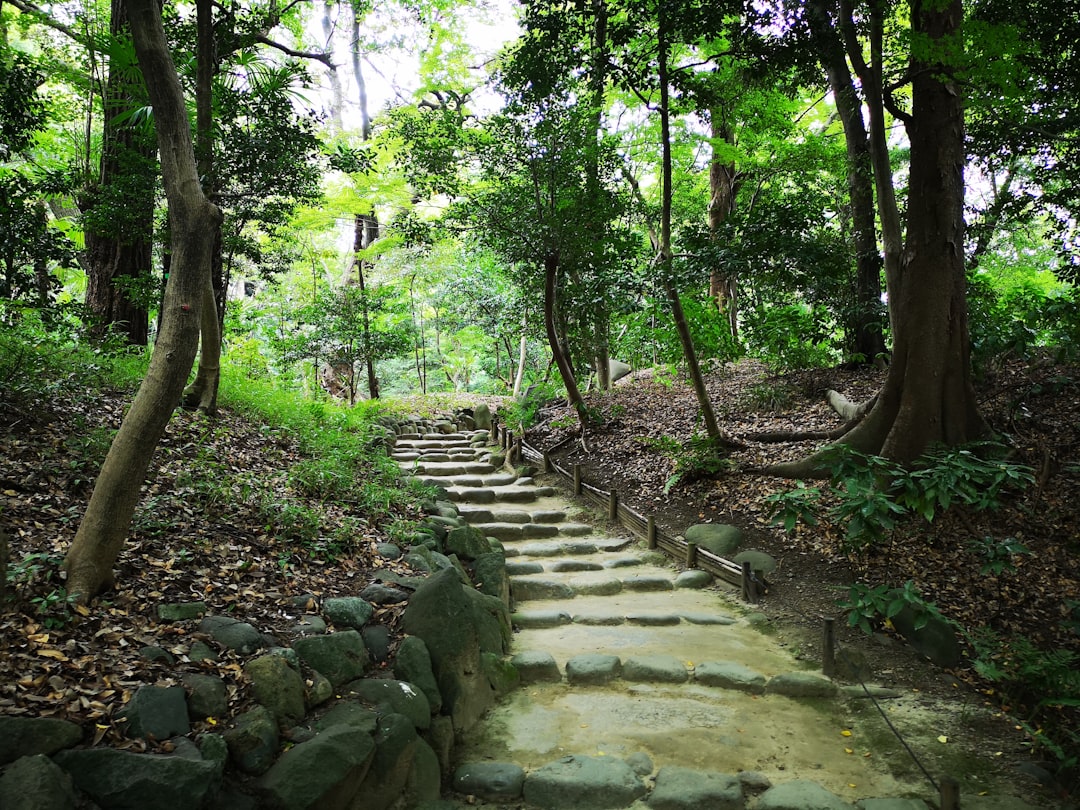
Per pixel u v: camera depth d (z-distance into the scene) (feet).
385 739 10.43
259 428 25.18
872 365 34.53
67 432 16.97
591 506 26.99
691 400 35.70
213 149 22.66
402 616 13.94
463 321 56.90
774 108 35.88
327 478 20.88
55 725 8.13
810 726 13.42
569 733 12.95
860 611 15.90
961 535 19.97
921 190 22.68
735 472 25.84
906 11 29.55
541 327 37.45
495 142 28.09
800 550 21.06
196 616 11.69
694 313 35.76
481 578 18.19
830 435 26.55
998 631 16.52
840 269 27.17
